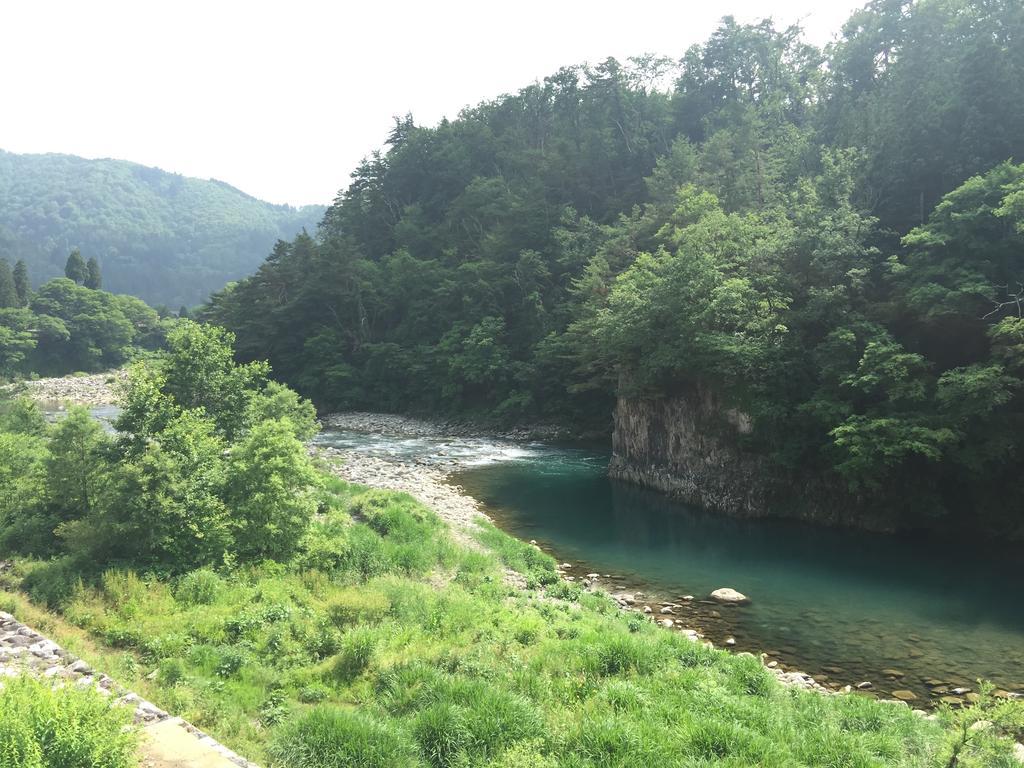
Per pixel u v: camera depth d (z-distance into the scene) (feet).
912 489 97.86
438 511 105.09
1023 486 93.66
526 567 78.23
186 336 93.71
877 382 94.89
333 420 242.99
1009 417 92.27
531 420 213.05
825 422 100.42
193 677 39.65
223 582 57.11
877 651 58.29
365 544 71.67
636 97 298.56
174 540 61.93
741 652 57.67
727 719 36.04
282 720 34.35
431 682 38.24
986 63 123.03
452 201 320.50
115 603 51.55
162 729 28.14
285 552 65.98
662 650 47.55
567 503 119.55
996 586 76.28
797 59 262.47
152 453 64.69
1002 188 94.84
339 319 280.72
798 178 148.97
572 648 47.26
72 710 23.71
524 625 51.44
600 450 178.60
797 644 59.88
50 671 35.24
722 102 264.31
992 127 121.08
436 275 266.98
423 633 49.21
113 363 381.40
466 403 235.20
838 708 41.01
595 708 36.68
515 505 118.11
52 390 291.99
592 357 165.37
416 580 66.39
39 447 85.66
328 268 278.05
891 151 130.31
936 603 70.74
